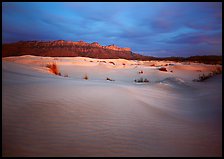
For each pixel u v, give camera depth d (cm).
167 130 476
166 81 1503
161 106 723
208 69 3553
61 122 432
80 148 341
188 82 1472
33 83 710
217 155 364
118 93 762
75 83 851
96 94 688
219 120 580
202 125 538
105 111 544
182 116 625
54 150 324
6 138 338
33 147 324
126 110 584
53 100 548
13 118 410
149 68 3484
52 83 764
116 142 381
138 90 968
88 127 431
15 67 1134
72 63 3512
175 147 387
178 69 3456
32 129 381
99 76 2341
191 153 366
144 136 425
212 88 1136
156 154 352
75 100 583
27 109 463
